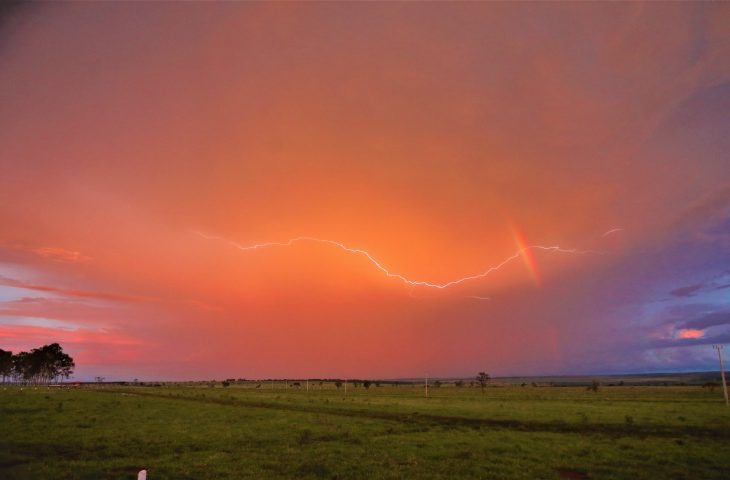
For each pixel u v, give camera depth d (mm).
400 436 34906
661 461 25891
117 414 47125
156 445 29297
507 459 25906
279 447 29406
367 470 22953
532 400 80812
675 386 179375
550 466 24438
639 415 51000
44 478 20328
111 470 22141
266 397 86500
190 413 50125
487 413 54188
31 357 159875
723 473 23188
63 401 61969
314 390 138500
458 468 23594
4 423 37500
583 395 101125
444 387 178875
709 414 51812
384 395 102062
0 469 21922
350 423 43031
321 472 22375
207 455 26359
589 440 33406
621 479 21891
